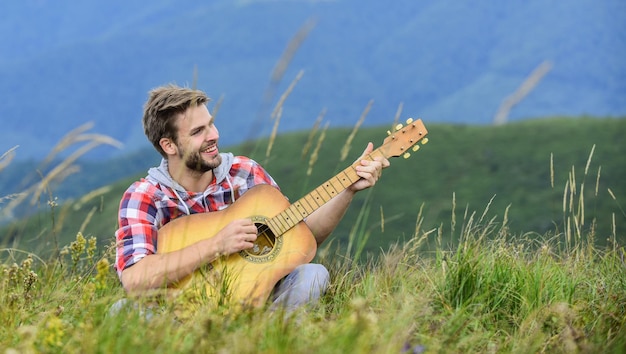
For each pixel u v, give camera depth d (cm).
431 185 9662
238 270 452
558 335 382
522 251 514
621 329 385
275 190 484
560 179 9156
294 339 317
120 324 323
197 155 466
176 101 461
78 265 512
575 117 11419
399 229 8094
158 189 479
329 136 10662
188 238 465
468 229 485
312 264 459
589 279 496
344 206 481
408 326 365
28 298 421
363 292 445
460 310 398
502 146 10544
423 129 491
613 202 8075
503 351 381
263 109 298
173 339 323
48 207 484
